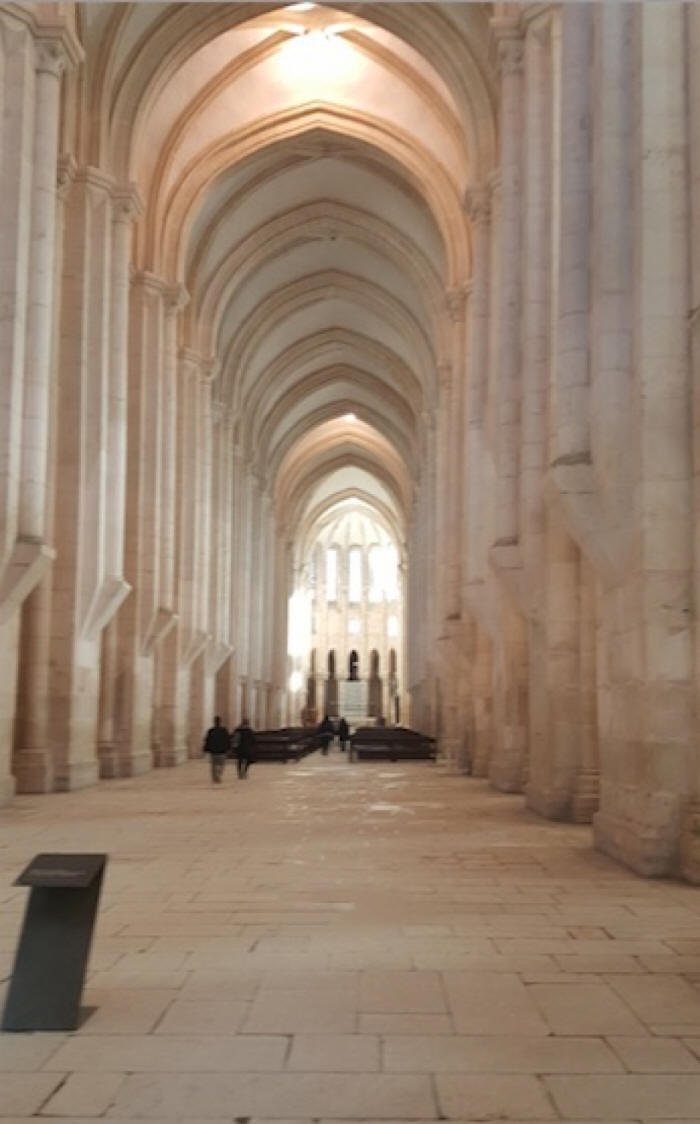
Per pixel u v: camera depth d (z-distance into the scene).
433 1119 4.23
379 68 26.97
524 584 16.73
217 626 36.25
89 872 5.55
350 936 7.46
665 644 10.12
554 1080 4.66
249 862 10.95
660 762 10.04
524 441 16.45
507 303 17.95
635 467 10.67
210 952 6.98
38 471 16.19
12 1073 4.75
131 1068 4.81
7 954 6.94
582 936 7.45
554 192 16.45
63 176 20.48
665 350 10.38
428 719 40.28
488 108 22.17
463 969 6.56
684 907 8.51
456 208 28.44
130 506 25.36
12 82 16.33
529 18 16.91
